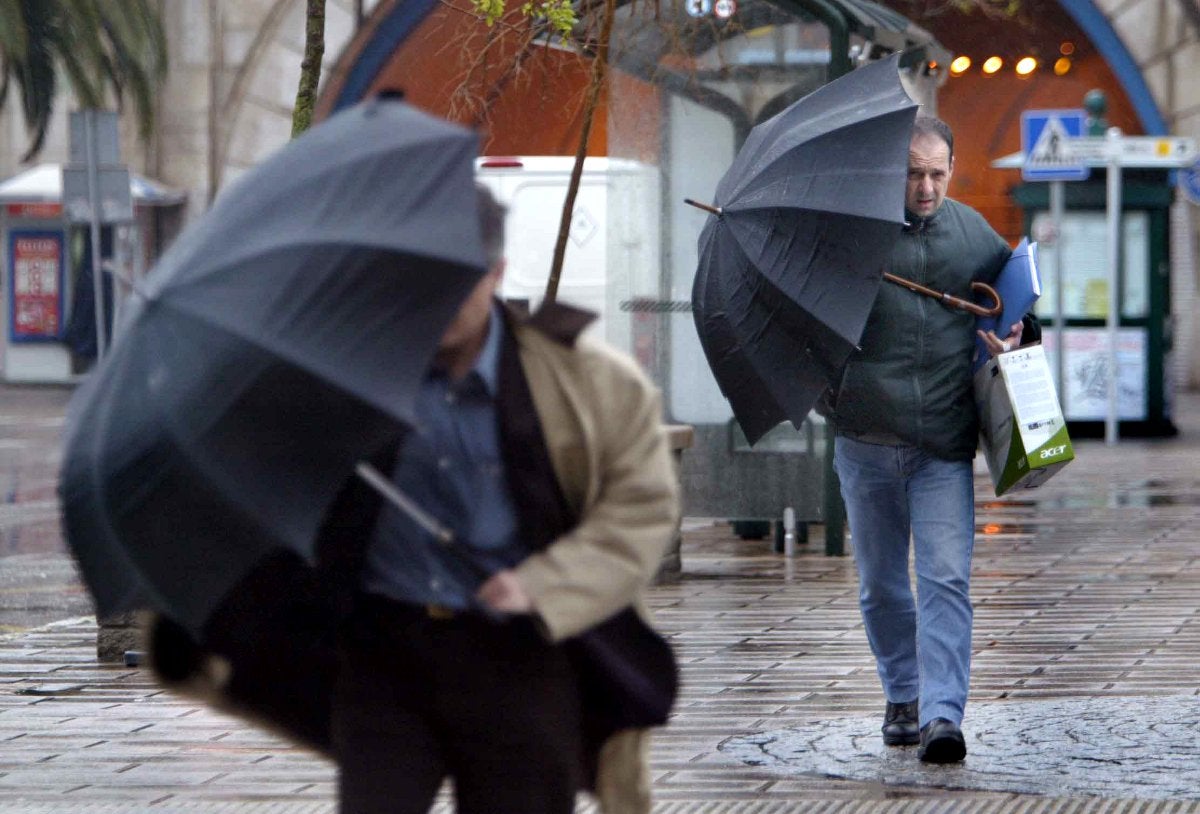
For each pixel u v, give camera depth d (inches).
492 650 362.3
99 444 331.3
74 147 1878.7
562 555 355.6
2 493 1792.6
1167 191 2262.6
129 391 331.6
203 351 328.8
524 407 359.9
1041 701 761.0
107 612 343.0
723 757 666.2
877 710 750.5
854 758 659.4
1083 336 2290.8
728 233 656.4
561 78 1082.7
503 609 351.3
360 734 366.0
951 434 645.9
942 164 647.1
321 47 952.9
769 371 652.7
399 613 365.1
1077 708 745.0
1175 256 3383.4
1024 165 2175.2
